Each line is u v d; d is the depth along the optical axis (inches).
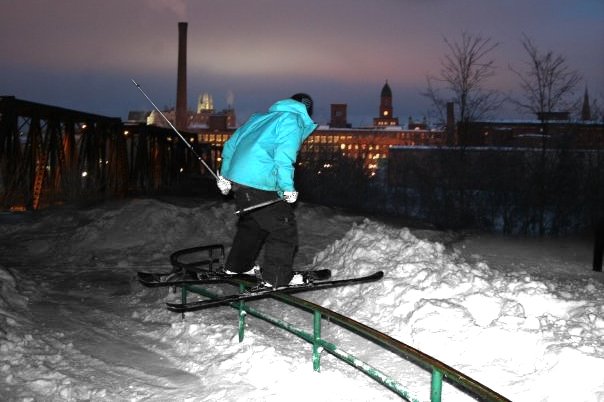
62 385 199.0
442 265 290.7
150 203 513.7
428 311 233.1
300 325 267.9
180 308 212.5
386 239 322.3
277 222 213.2
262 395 188.2
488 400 126.8
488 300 240.8
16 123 622.5
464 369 201.3
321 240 508.7
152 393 196.2
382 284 274.1
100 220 489.7
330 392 190.9
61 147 703.7
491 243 544.7
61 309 303.4
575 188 862.5
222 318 277.6
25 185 636.7
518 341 206.5
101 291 346.3
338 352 184.9
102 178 789.2
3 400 188.7
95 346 245.6
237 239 226.1
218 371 209.6
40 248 457.1
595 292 316.5
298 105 208.4
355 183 1183.6
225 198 582.2
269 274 216.2
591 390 176.7
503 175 900.6
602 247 421.4
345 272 301.9
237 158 208.4
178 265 261.0
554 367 185.6
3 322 260.2
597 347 192.5
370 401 186.1
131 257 438.3
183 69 2886.3
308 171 1203.2
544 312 245.9
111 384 204.5
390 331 241.4
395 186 1098.1
